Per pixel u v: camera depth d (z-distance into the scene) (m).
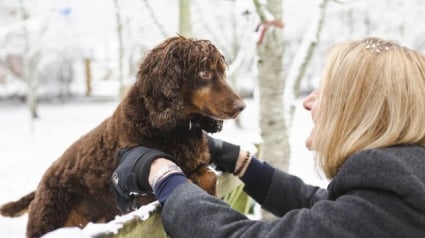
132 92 1.74
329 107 1.29
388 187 1.10
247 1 4.29
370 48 1.29
